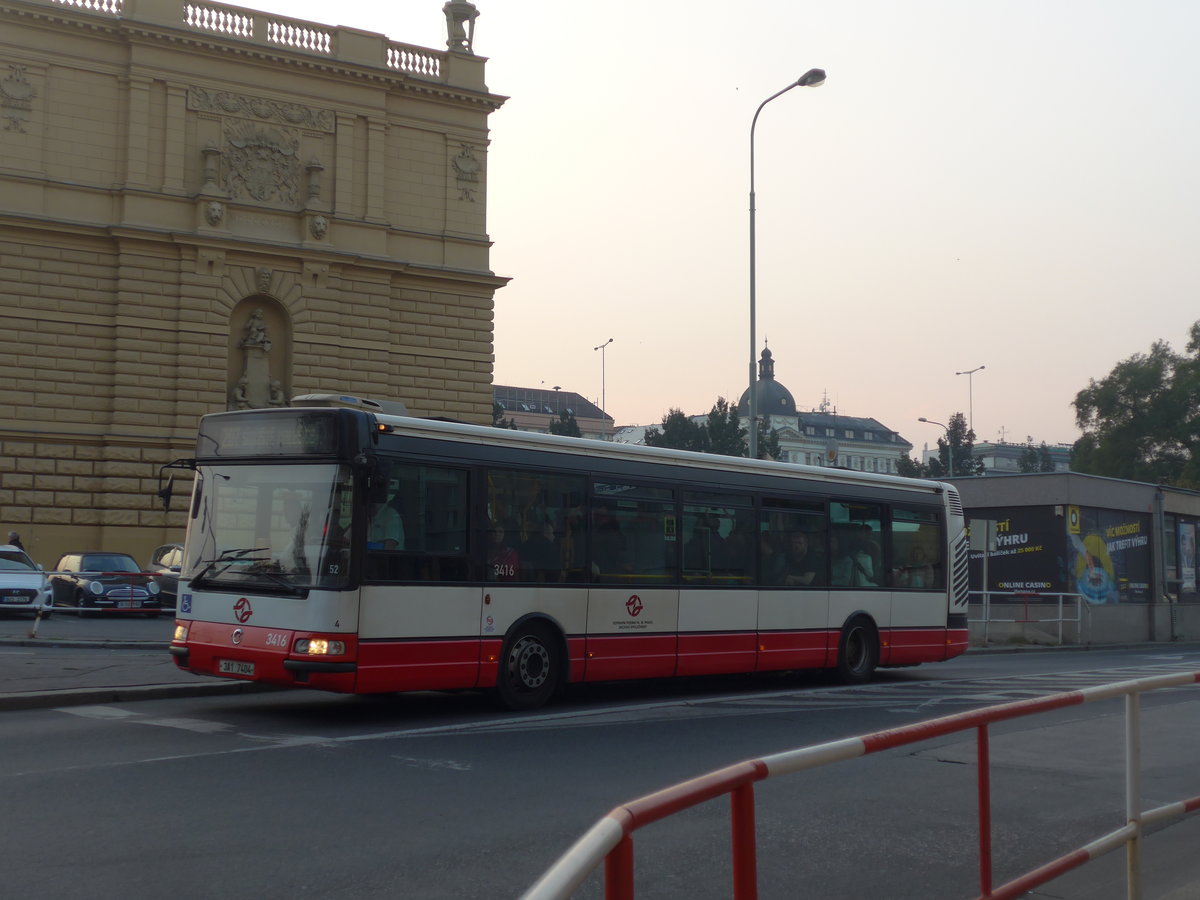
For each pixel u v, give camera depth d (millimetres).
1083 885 5852
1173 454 73000
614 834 2721
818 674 19109
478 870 6688
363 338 39875
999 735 5199
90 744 10539
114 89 36594
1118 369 74812
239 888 6234
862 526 18203
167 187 36750
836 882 4930
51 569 34844
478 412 42125
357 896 6156
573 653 14062
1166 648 35031
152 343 36469
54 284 35531
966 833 5004
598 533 14484
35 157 35375
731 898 3543
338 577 11922
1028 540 36656
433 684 12602
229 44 37500
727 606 15938
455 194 42094
